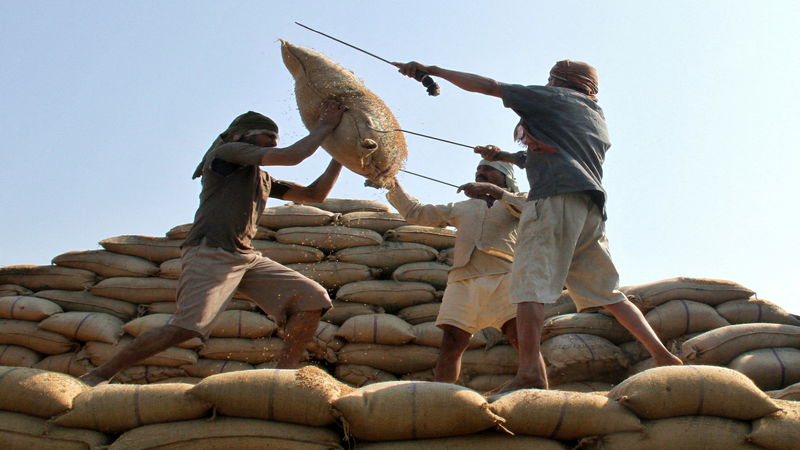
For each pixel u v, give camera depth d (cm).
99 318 666
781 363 543
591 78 489
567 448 374
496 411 368
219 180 484
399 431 366
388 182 503
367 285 695
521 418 368
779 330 568
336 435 376
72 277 703
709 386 370
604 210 465
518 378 429
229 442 370
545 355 632
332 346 660
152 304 694
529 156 469
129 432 378
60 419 378
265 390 374
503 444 369
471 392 370
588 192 454
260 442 369
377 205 779
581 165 455
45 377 389
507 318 549
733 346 564
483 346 659
